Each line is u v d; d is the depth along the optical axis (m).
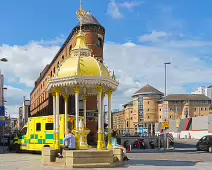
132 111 149.62
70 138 16.86
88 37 43.28
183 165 17.81
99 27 44.12
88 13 45.16
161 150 34.94
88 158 15.75
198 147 33.78
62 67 17.98
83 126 18.56
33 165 17.66
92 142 39.59
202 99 132.88
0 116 32.19
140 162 18.88
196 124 84.50
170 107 132.00
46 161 16.94
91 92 20.53
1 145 43.97
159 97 138.25
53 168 15.45
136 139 38.81
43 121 27.27
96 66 17.55
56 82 17.70
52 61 60.12
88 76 17.05
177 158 24.19
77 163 15.56
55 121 18.31
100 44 45.19
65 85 17.45
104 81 17.36
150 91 137.75
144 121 136.38
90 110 40.59
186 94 136.12
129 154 28.59
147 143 38.72
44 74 70.75
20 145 29.41
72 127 25.06
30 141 27.98
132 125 147.62
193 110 131.62
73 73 17.06
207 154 29.00
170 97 133.62
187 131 88.94
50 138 26.66
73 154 15.52
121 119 168.75
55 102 18.72
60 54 54.12
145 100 137.50
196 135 83.81
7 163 19.22
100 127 17.53
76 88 17.36
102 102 19.12
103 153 15.97
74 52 18.50
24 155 26.58
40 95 78.56
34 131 27.84
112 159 16.27
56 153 17.16
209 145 32.47
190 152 31.77
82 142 17.97
